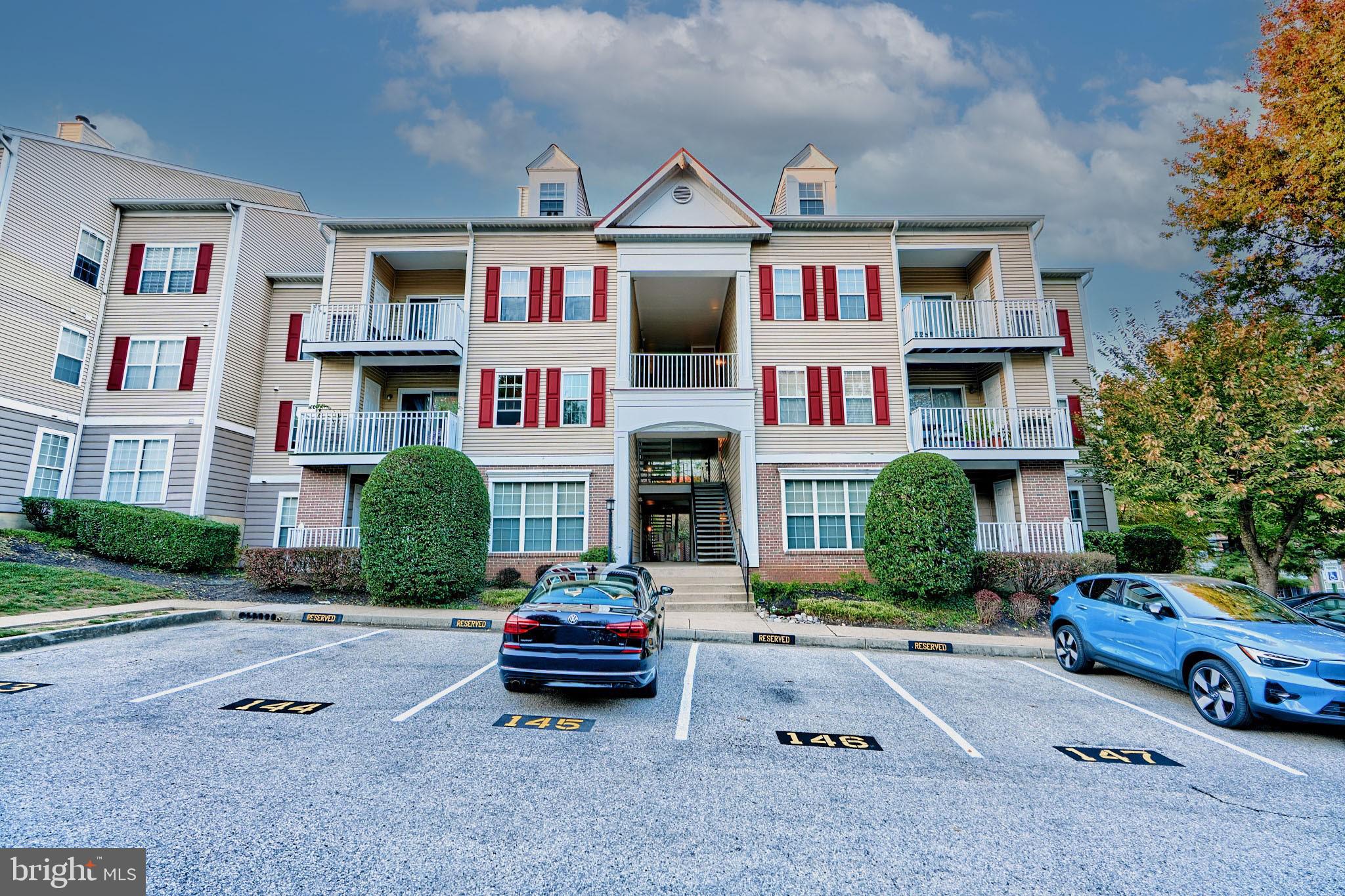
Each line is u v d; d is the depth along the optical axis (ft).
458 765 15.71
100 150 60.03
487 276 56.24
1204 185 55.06
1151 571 54.85
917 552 42.09
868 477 52.85
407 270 61.16
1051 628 30.91
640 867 11.12
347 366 55.47
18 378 52.24
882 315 55.77
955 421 54.24
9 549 43.29
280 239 69.67
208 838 11.53
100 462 57.77
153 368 59.77
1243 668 20.49
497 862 11.09
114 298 60.85
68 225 57.06
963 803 14.48
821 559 51.49
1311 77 46.60
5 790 13.24
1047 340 52.90
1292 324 44.19
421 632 34.45
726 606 43.21
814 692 24.14
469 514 43.37
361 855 11.14
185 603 38.75
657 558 67.46
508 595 41.88
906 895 10.56
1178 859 12.16
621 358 54.49
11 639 26.35
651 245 56.08
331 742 16.97
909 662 30.14
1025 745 18.74
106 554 47.06
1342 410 36.47
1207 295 51.31
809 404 53.78
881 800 14.51
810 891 10.52
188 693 21.27
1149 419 42.27
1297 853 12.49
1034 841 12.71
